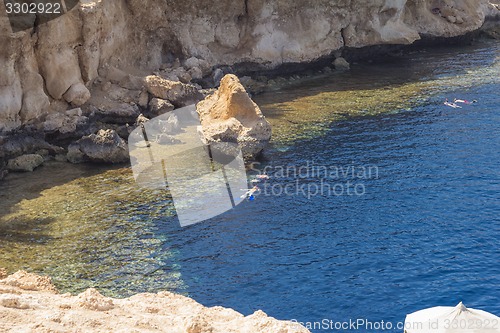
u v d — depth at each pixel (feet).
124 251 107.14
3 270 49.39
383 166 142.92
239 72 216.33
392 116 177.37
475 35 283.59
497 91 198.18
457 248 107.76
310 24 226.99
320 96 199.11
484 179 134.82
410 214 120.26
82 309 41.16
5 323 38.45
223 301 94.38
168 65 194.59
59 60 156.15
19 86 147.02
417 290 96.17
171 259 105.29
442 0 273.95
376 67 237.66
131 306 42.80
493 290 95.45
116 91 170.09
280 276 100.63
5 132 143.54
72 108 160.25
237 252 107.65
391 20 249.34
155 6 186.80
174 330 38.78
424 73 225.15
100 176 137.49
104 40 171.12
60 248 107.55
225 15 209.26
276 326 38.27
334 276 100.32
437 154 148.97
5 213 119.85
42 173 139.33
